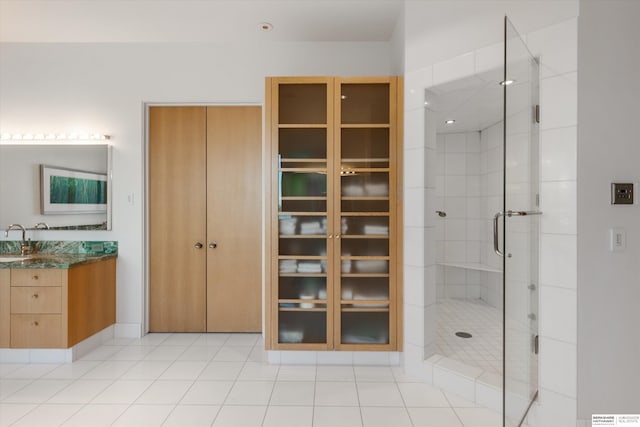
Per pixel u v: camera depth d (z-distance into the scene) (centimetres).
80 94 320
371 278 261
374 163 260
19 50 319
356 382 237
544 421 188
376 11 270
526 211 182
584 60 175
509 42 162
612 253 177
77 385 232
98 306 297
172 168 331
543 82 187
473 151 427
